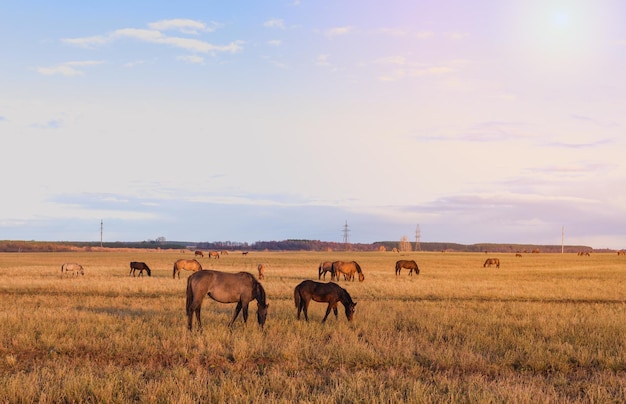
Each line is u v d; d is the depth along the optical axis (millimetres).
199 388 9023
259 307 15500
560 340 13391
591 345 13023
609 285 34406
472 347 12602
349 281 37469
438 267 68750
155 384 9086
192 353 11766
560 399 8719
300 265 65312
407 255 132000
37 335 13453
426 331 14852
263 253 149000
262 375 10383
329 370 10844
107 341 12547
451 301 24359
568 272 53219
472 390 8984
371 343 12992
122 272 47281
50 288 28453
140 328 14391
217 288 15242
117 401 8539
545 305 22656
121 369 10617
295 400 8539
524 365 11375
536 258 111875
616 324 16172
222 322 16031
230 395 8680
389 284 33344
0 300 22250
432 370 10977
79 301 22438
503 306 21969
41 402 8406
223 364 11203
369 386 9242
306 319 16922
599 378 10125
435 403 8484
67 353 11938
